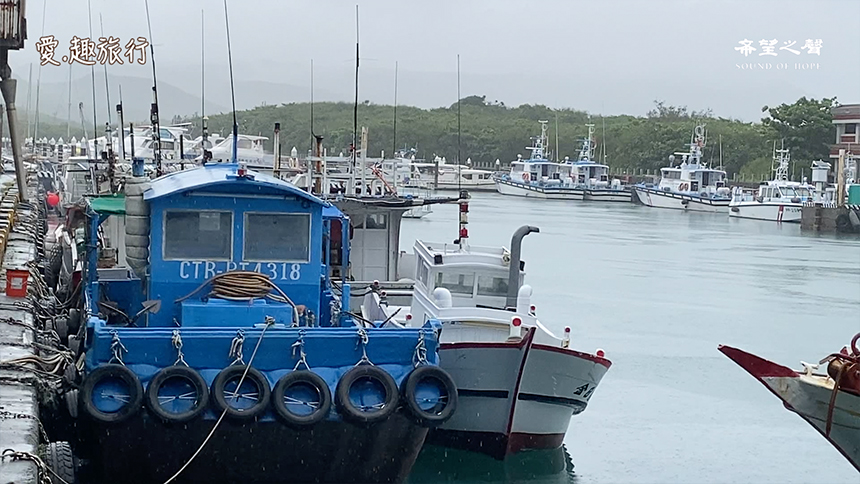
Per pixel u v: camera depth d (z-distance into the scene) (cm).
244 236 1374
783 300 3666
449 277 1736
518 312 1650
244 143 4041
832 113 8531
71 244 2253
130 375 1220
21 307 1606
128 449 1229
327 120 6319
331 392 1271
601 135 12425
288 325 1334
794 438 1919
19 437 1000
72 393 1259
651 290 3819
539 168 10106
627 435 1905
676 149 11594
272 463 1272
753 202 7725
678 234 6366
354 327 1336
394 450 1302
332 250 1720
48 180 4278
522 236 1698
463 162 12412
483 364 1545
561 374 1573
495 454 1587
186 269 1360
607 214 7994
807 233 6781
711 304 3519
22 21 2530
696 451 1819
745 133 11125
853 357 1451
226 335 1255
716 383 2325
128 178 1581
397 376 1302
